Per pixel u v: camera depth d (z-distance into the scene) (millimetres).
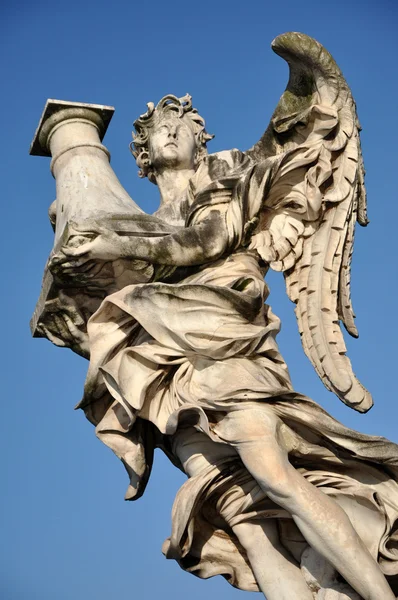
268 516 9742
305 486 9336
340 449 9781
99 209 10805
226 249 10570
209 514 10062
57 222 11125
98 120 11781
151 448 10422
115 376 9977
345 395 10508
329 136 11039
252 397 9648
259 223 10883
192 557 9984
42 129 11711
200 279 10484
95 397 10414
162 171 11758
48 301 10875
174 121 11844
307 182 10930
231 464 9789
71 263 10406
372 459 9688
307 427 9766
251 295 10141
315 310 10797
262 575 9656
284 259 10930
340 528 9188
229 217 10570
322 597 9383
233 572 9938
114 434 10312
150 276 10617
